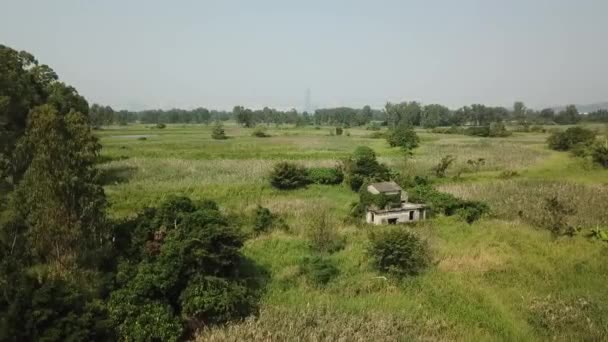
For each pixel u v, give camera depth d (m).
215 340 15.22
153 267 16.64
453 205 32.88
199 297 15.95
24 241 18.06
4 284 14.09
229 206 33.53
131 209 31.70
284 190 40.69
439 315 17.69
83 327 13.64
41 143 17.92
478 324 17.19
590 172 51.56
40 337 13.10
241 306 17.16
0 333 12.75
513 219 31.50
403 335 16.00
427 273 21.80
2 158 24.91
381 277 20.94
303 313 17.02
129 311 15.00
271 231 27.61
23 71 35.78
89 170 19.62
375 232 27.12
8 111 31.34
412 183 41.06
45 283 14.66
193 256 17.14
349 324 16.38
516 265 22.64
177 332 15.27
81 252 18.31
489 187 41.31
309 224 28.61
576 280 20.91
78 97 42.41
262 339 15.33
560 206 29.03
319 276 20.50
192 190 38.53
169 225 19.75
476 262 22.94
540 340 16.14
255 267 21.61
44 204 17.70
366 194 32.62
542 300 18.97
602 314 17.52
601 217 31.22
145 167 49.69
